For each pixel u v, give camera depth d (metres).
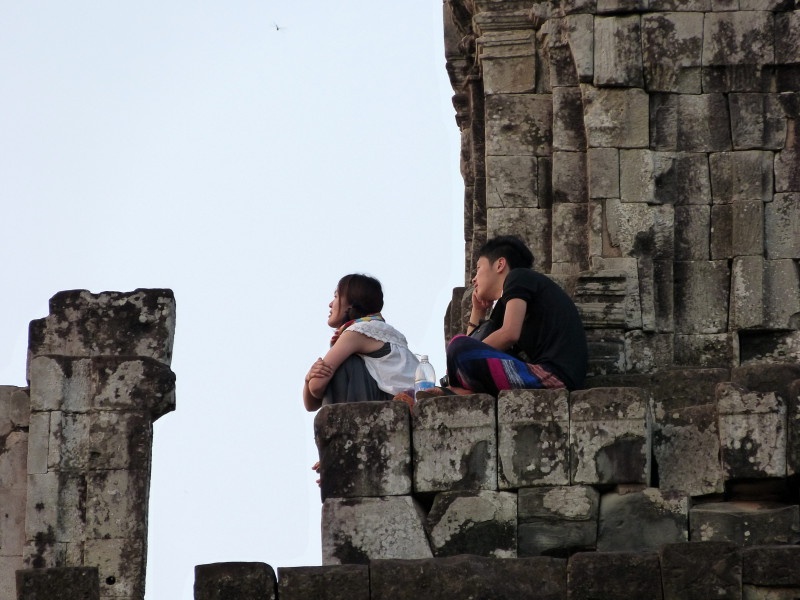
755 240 57.62
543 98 61.59
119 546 56.66
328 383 53.34
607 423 48.78
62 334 59.25
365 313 54.59
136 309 59.28
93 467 57.28
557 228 59.34
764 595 45.12
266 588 46.34
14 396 58.69
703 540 47.41
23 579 47.47
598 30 59.25
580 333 51.66
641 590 45.50
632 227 58.00
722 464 49.00
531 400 49.06
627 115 58.72
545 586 45.91
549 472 48.69
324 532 48.66
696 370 53.34
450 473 48.88
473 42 66.88
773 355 57.50
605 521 48.38
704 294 57.78
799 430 48.62
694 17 59.19
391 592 46.12
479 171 67.56
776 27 59.06
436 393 50.81
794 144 58.44
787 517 47.72
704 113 58.84
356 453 49.09
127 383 58.06
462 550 48.41
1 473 58.00
